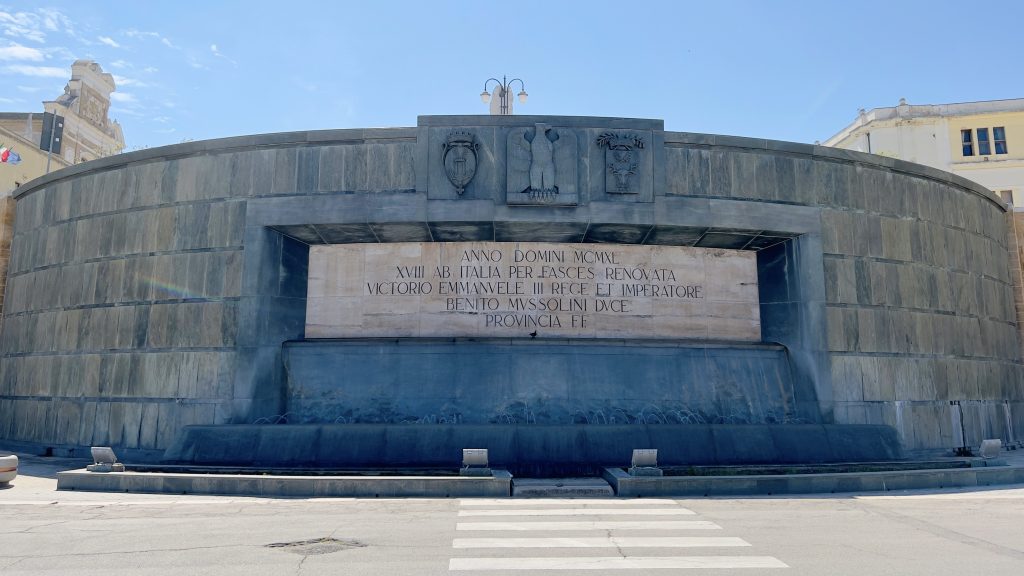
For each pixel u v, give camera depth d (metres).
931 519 9.88
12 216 21.83
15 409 18.98
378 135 16.56
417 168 16.31
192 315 16.58
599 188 16.34
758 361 17.02
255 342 16.06
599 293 17.34
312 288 17.28
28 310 19.53
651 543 8.23
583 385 16.23
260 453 14.42
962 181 19.91
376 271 17.30
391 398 16.06
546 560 7.39
